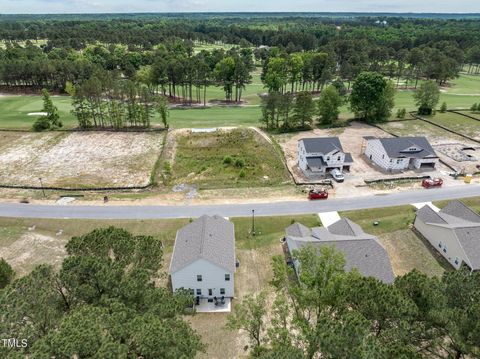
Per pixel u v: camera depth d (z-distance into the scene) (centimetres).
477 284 2145
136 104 7888
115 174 5909
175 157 6594
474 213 4106
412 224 4412
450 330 1870
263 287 3491
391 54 16100
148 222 4459
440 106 9806
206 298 3375
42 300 1859
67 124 8250
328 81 11638
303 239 3672
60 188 5303
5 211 4666
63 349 1437
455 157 6425
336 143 5938
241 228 4359
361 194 5162
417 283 2138
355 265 3344
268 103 7794
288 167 6147
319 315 2267
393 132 7838
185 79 10369
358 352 1556
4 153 6706
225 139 7231
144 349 1570
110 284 2103
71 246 2502
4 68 10831
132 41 19562
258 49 18875
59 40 18238
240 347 2845
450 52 15262
